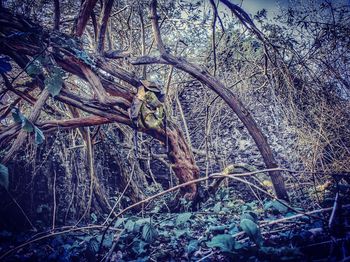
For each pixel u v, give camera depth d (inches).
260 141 227.3
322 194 210.8
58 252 158.6
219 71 310.8
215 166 333.4
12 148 173.8
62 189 237.8
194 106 374.9
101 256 152.0
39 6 226.4
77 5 257.1
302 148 252.4
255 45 305.9
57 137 233.9
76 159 244.7
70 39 189.8
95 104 202.1
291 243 125.2
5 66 134.6
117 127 295.6
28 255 162.4
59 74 176.6
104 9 200.8
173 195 273.6
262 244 118.0
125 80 215.0
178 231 167.9
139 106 204.8
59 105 252.4
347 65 250.4
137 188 269.7
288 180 255.4
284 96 257.6
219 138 342.6
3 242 189.5
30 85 201.2
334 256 110.5
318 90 255.8
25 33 172.2
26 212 218.4
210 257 128.6
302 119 246.5
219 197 265.4
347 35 243.0
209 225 189.8
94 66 197.2
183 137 252.8
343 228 121.5
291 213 174.7
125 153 286.4
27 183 220.8
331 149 243.6
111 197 260.7
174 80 366.3
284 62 241.9
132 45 293.9
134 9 280.5
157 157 323.0
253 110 325.7
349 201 164.9
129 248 159.0
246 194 291.9
